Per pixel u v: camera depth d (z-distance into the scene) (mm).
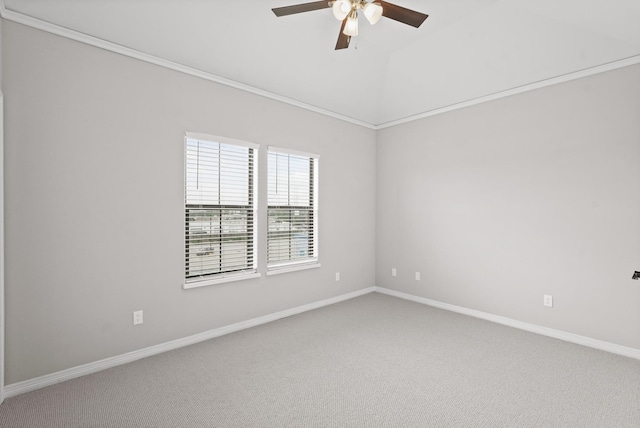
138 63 2805
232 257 3449
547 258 3348
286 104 3916
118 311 2719
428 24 3232
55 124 2414
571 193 3184
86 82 2547
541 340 3227
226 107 3373
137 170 2807
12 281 2258
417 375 2543
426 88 4078
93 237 2592
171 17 2646
